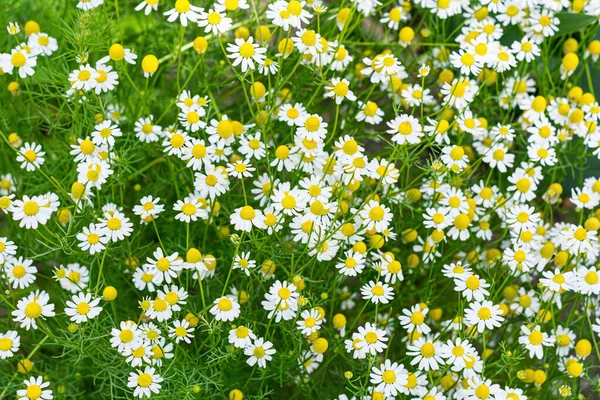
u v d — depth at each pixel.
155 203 0.94
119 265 0.96
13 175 0.98
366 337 0.90
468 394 0.90
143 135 0.95
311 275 0.93
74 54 0.96
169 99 1.03
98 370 0.95
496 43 1.01
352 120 1.04
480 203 1.00
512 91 1.04
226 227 0.96
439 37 1.09
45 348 1.00
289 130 1.02
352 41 1.07
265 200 0.94
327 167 0.91
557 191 1.01
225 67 1.05
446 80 1.05
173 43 1.06
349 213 0.96
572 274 0.94
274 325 0.92
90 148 0.92
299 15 0.93
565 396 0.93
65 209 0.95
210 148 0.93
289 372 0.96
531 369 0.96
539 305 0.96
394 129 0.93
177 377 0.91
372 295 0.91
